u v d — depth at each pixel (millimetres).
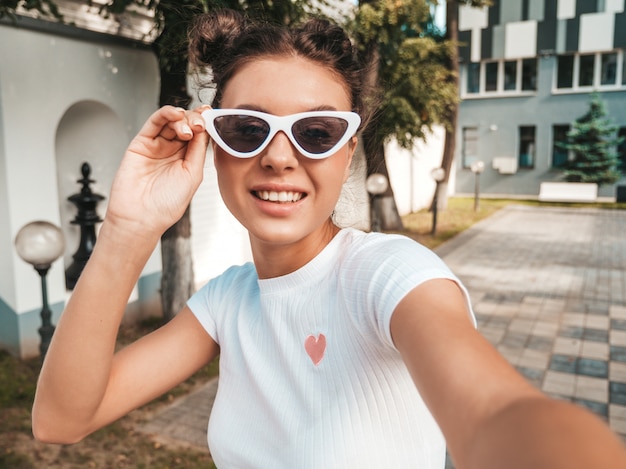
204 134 982
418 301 733
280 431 930
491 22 22938
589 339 6203
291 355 933
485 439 457
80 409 976
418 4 8086
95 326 951
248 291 1109
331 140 896
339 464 852
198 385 4770
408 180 17516
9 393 4496
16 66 5055
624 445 395
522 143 23672
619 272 9742
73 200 6051
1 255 5262
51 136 5418
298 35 936
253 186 921
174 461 3531
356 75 1018
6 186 5094
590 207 20359
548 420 425
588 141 21781
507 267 10227
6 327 5375
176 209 954
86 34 5578
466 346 595
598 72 22141
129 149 964
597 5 21422
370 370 853
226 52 986
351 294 851
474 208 19109
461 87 24094
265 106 916
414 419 857
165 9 4336
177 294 5832
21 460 3500
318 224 940
